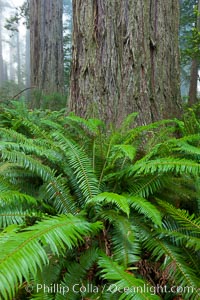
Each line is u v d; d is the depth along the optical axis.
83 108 3.30
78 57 3.37
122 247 1.68
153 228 1.80
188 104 6.21
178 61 3.63
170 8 3.46
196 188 2.13
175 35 3.59
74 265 1.61
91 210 1.94
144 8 3.14
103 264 1.50
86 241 1.82
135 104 3.12
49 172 2.05
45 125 3.64
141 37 3.12
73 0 3.42
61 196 2.01
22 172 2.24
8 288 1.00
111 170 2.26
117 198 1.64
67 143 2.28
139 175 2.07
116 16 3.13
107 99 3.18
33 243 1.21
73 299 1.48
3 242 1.23
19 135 2.43
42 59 8.79
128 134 2.53
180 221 1.76
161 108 3.29
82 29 3.29
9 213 1.75
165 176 2.03
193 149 2.12
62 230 1.38
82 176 2.10
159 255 1.66
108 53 3.17
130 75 3.12
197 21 7.57
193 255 1.72
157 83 3.29
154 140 2.57
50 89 8.60
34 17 9.02
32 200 1.79
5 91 12.09
